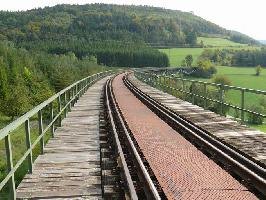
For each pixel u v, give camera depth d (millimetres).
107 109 16984
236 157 8414
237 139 10523
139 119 15055
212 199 5785
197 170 7398
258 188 6523
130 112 17562
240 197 5875
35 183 7434
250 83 151000
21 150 20250
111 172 7500
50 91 61688
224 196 5922
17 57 79688
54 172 8156
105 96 24281
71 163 8859
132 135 11539
